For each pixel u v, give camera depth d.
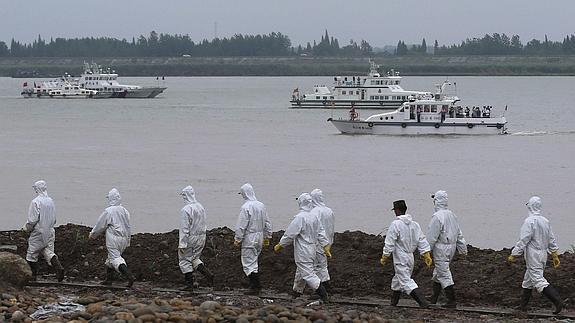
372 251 29.58
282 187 71.50
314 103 195.38
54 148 107.62
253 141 119.69
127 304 23.61
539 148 108.94
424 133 127.50
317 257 26.45
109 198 28.28
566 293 26.70
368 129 129.50
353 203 62.53
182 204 61.47
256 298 26.67
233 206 60.34
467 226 52.91
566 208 60.34
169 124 154.12
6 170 83.12
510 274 27.88
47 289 27.75
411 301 26.92
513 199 64.81
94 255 31.06
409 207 60.59
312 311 23.12
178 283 29.11
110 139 122.31
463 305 26.36
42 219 28.69
